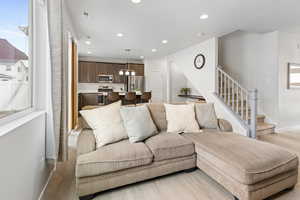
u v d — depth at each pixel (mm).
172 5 2602
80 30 3730
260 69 4297
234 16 3008
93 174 1576
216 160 1730
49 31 1608
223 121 2771
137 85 7387
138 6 2627
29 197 1390
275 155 1641
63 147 1888
